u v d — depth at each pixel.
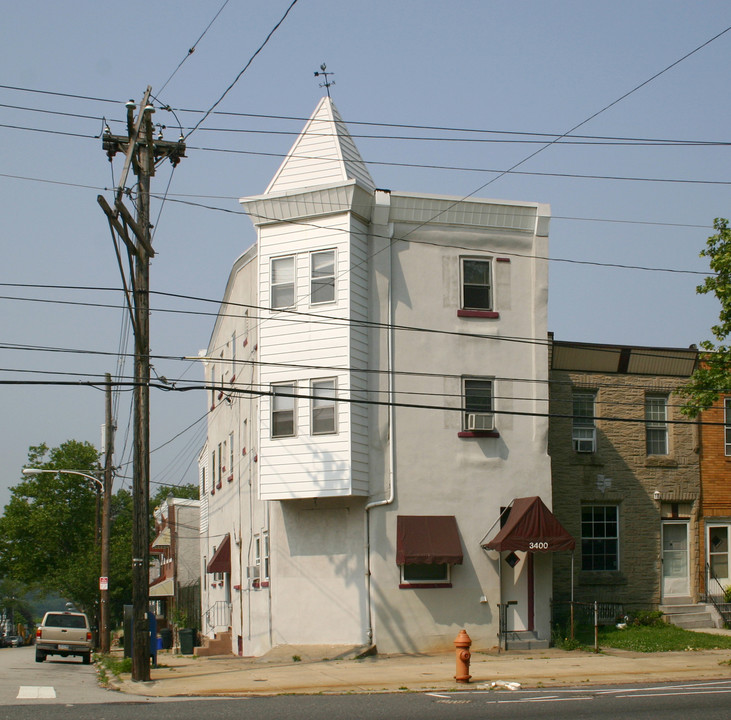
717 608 27.91
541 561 24.94
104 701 15.84
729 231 21.16
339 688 17.59
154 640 23.94
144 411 20.27
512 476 25.12
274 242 25.36
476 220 25.86
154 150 21.17
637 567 27.86
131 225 19.52
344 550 24.16
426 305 25.27
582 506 27.89
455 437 24.91
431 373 25.00
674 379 29.02
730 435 29.45
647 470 28.41
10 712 13.81
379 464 24.31
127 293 19.52
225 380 35.84
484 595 24.30
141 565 19.86
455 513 24.53
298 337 24.67
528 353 25.83
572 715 13.12
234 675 20.12
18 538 76.44
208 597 39.59
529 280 26.12
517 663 21.22
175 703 15.33
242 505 30.77
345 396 23.92
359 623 23.64
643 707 13.89
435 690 17.05
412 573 24.06
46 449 78.12
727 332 21.58
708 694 15.49
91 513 77.56
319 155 25.22
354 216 24.78
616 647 24.16
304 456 24.11
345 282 24.34
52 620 34.56
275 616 24.75
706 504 28.81
